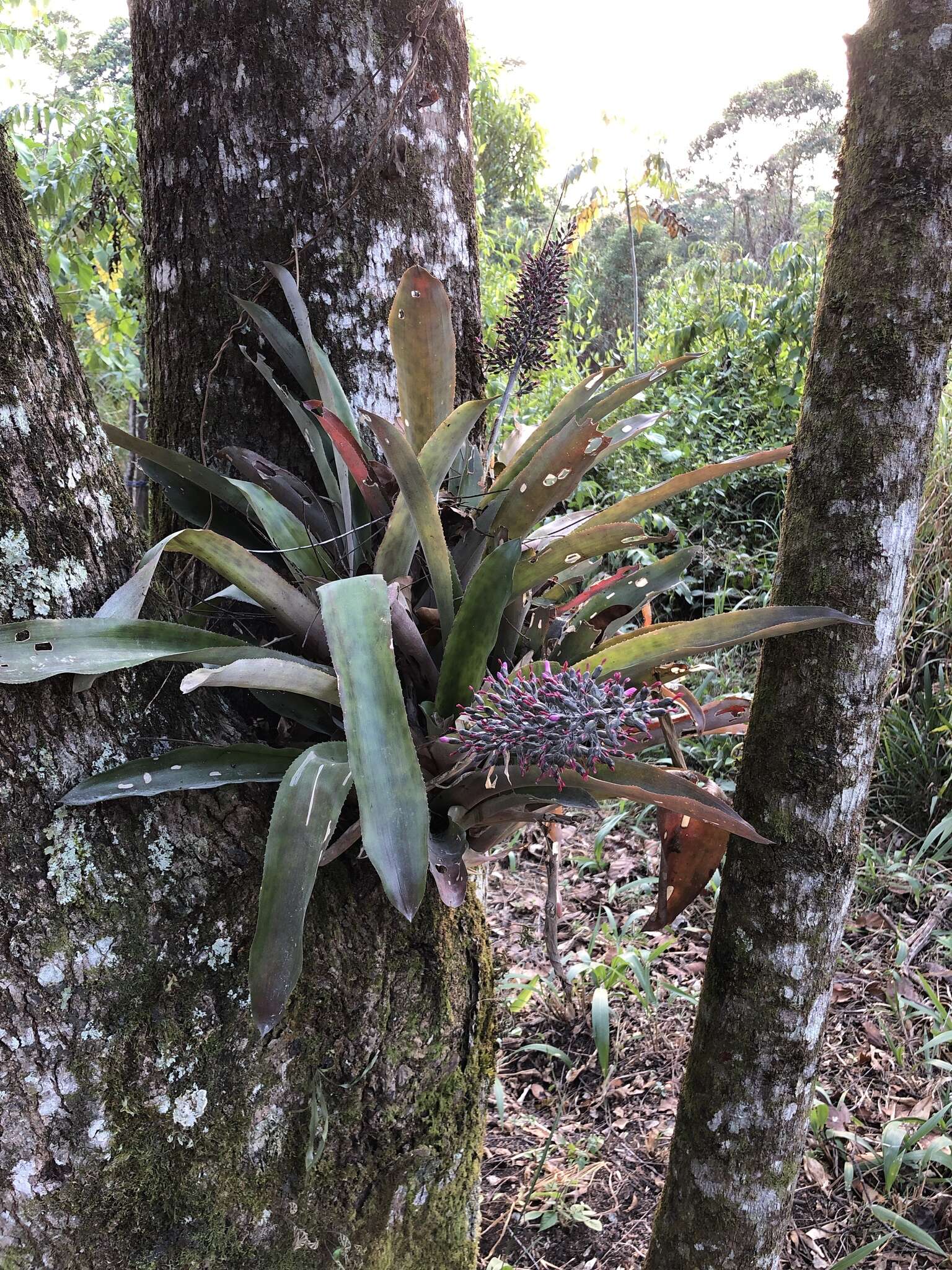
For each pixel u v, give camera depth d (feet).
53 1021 3.34
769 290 21.09
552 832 5.48
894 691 11.43
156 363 5.38
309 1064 4.13
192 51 4.83
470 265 5.63
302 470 5.09
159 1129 3.62
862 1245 6.40
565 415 4.85
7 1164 3.28
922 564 11.60
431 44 5.16
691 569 15.19
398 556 4.27
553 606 4.81
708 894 10.31
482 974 5.20
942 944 8.94
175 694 3.91
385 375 5.16
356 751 3.01
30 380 3.41
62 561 3.49
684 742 11.86
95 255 12.87
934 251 3.67
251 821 3.94
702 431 17.31
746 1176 4.56
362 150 4.93
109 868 3.49
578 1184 7.09
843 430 3.88
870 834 10.90
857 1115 7.42
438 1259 5.13
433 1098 4.78
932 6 3.48
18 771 3.29
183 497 4.82
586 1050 8.52
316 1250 4.31
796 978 4.30
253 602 4.13
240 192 4.91
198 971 3.69
